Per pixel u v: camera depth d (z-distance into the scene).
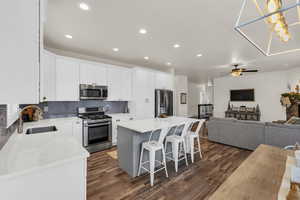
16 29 0.71
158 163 2.65
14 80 0.71
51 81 2.84
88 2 1.62
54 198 1.10
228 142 3.79
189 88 9.56
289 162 1.26
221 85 7.56
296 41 2.76
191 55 3.65
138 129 2.09
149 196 1.83
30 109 2.85
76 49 3.21
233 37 2.57
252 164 1.23
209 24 2.12
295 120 3.46
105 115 3.80
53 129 2.59
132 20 2.01
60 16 1.90
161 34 2.45
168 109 4.91
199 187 2.03
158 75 4.75
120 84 4.02
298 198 0.72
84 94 3.30
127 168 2.38
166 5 1.68
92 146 3.28
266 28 2.23
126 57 3.86
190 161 2.89
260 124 3.25
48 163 1.05
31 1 0.77
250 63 4.52
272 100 5.95
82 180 1.24
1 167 0.99
